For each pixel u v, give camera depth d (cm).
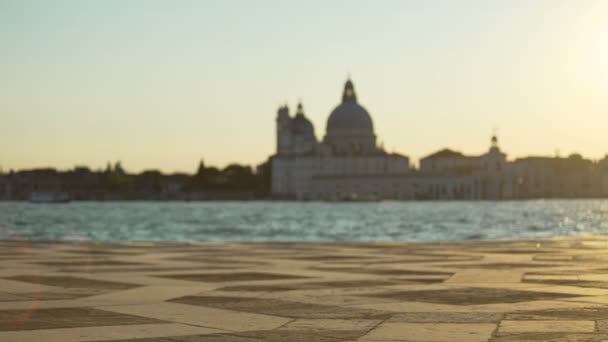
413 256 4362
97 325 1986
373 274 3241
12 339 1795
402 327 1956
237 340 1795
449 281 2958
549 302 2366
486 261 3944
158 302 2402
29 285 2841
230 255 4444
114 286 2812
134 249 5050
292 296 2534
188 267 3603
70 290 2694
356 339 1808
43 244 5750
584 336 1823
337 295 2555
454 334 1861
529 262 3862
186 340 1797
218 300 2445
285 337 1833
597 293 2570
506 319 2058
